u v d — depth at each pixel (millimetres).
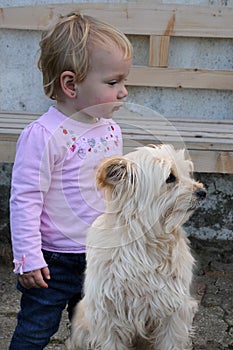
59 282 2504
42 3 4027
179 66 4105
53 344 2969
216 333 3098
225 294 3475
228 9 3881
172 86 3961
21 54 4094
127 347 2617
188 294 2539
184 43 4047
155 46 3922
